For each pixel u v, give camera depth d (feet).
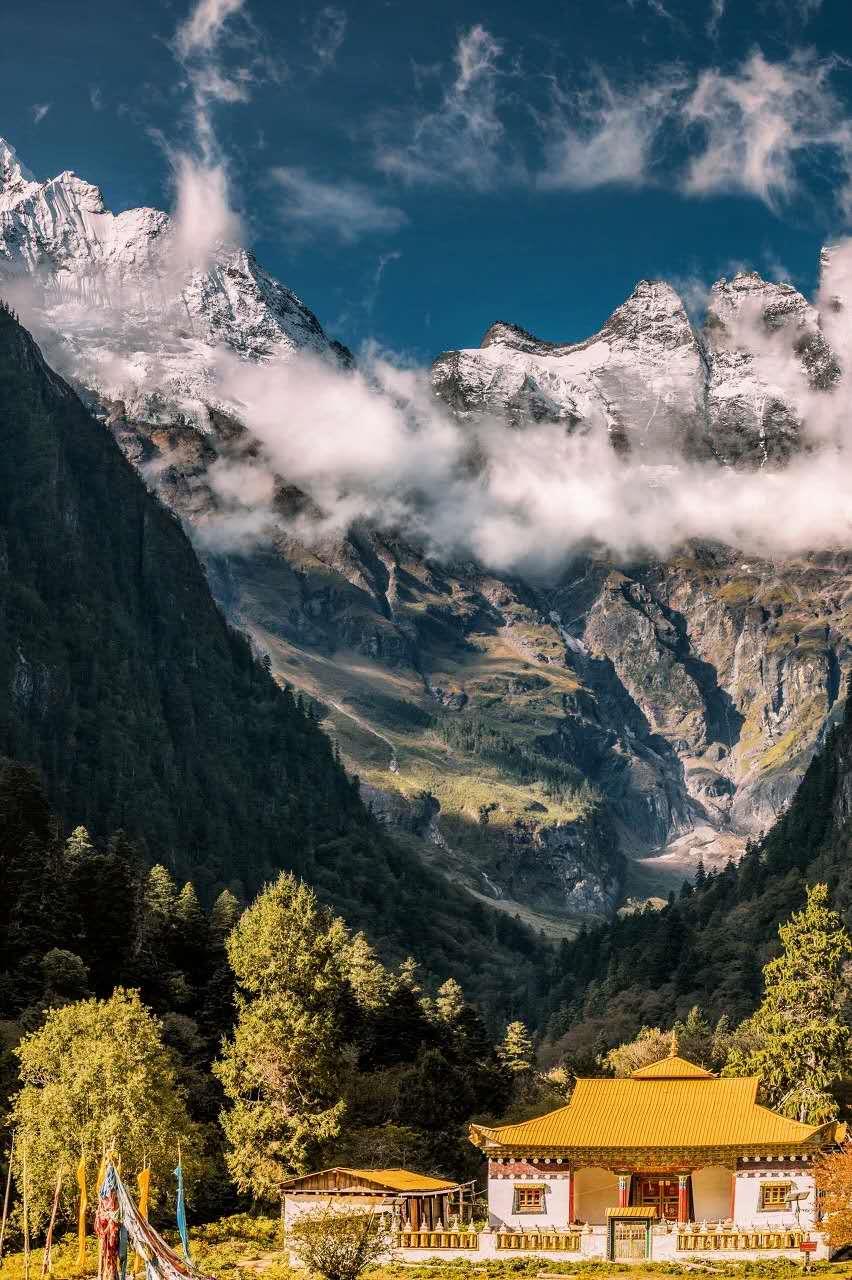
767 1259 368.27
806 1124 403.95
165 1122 420.77
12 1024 554.87
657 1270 363.76
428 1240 380.37
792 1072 527.40
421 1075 567.18
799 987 538.06
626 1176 393.50
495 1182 396.57
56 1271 353.92
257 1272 370.73
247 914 516.73
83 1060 420.36
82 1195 309.63
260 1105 476.54
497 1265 368.89
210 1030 643.04
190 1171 429.79
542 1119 404.57
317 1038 479.00
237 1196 476.13
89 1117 411.95
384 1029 648.79
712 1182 391.86
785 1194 388.78
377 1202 400.26
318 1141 466.70
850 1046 531.09
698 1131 395.34
